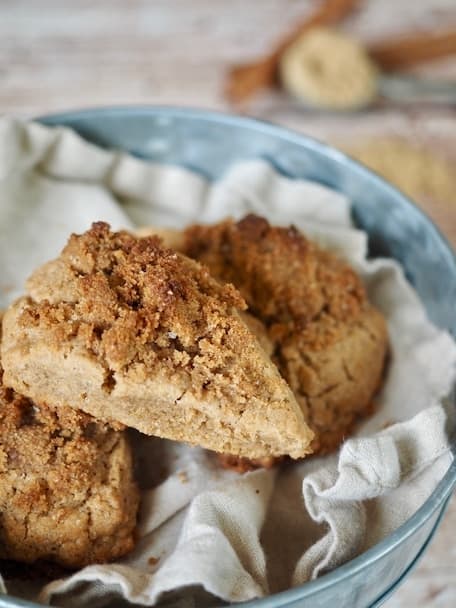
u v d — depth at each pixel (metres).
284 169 0.51
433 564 0.44
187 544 0.36
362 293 0.44
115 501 0.37
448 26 0.73
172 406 0.36
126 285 0.37
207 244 0.44
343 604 0.36
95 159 0.50
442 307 0.45
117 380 0.36
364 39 0.71
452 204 0.60
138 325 0.36
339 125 0.66
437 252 0.46
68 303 0.37
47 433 0.37
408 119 0.66
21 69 0.67
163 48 0.70
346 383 0.42
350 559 0.37
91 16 0.72
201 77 0.68
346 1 0.73
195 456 0.40
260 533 0.38
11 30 0.70
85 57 0.69
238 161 0.51
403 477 0.38
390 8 0.74
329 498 0.37
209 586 0.34
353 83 0.66
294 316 0.43
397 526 0.37
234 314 0.38
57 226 0.48
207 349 0.37
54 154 0.50
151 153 0.51
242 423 0.36
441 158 0.63
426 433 0.38
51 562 0.37
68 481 0.37
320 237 0.48
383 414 0.43
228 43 0.71
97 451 0.38
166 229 0.46
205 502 0.37
